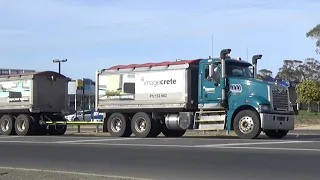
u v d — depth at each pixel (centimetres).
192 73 2220
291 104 2139
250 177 1059
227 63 2136
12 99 2870
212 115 2147
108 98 2477
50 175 1102
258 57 2222
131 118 2430
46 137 2444
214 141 1878
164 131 2397
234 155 1409
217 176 1089
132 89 2391
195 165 1259
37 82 2819
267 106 2003
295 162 1234
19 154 1642
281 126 2045
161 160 1378
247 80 2064
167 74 2273
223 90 2109
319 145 1625
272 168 1160
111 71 2478
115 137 2348
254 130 1992
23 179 1045
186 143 1827
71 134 2952
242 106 2053
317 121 4659
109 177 1069
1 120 2886
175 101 2234
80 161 1420
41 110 2822
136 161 1379
